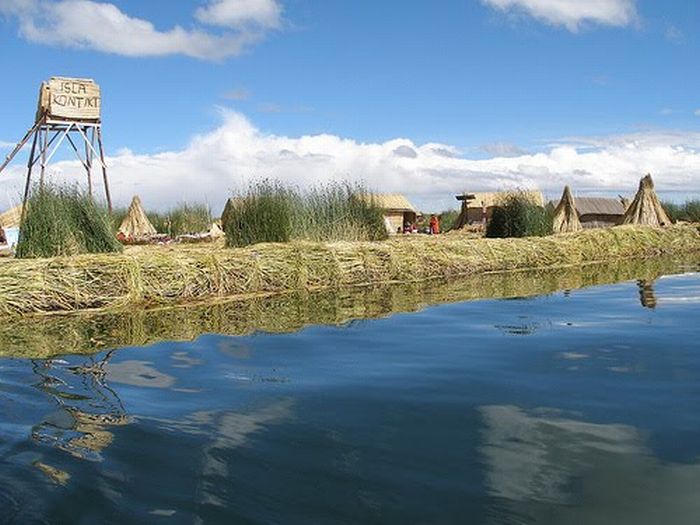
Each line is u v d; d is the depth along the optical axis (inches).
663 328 221.1
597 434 117.1
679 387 146.4
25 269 288.7
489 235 681.6
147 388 153.9
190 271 331.9
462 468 103.3
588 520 85.7
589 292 333.4
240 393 148.0
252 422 127.6
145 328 243.8
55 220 381.1
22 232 379.2
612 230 631.8
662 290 336.5
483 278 429.1
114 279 304.2
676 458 105.3
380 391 147.8
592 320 241.1
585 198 1101.1
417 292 352.5
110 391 151.9
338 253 403.2
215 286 339.9
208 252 358.6
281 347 201.0
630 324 230.8
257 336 221.0
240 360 182.9
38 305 284.4
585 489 94.9
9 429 125.1
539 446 111.9
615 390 144.9
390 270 420.5
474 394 144.2
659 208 883.4
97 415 133.5
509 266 499.5
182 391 150.9
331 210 540.1
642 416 126.6
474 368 168.4
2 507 92.2
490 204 1062.4
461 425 123.4
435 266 446.6
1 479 101.7
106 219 413.7
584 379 155.2
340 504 91.9
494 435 117.6
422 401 139.3
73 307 292.5
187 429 124.2
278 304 310.2
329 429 122.6
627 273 448.8
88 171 572.7
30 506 92.6
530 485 96.7
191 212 903.7
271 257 370.6
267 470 104.0
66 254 375.9
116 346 207.6
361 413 131.9
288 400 141.9
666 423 122.2
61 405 141.0
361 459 107.6
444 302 303.3
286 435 119.8
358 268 406.3
